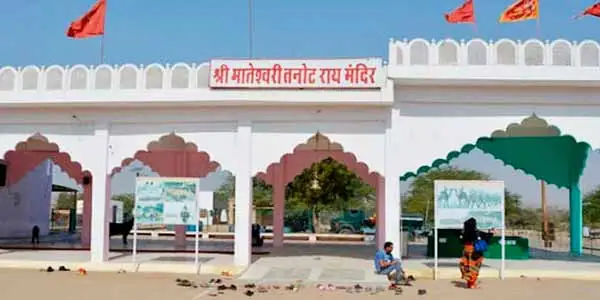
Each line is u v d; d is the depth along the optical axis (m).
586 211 43.66
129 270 12.60
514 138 16.62
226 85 12.42
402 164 12.48
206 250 16.03
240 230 12.72
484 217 11.59
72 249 16.25
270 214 36.16
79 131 13.41
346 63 12.30
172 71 12.68
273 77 12.40
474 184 11.62
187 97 12.48
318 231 31.22
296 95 12.32
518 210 45.69
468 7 12.90
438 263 13.24
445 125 12.56
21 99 12.90
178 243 18.44
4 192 21.19
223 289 10.25
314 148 17.83
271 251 16.41
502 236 11.79
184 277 11.79
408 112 12.61
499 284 11.00
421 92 12.55
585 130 12.43
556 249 18.42
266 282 11.14
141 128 13.27
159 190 12.52
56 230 28.14
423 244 20.27
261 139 12.88
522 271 11.96
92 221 13.13
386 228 12.35
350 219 33.94
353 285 10.80
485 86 12.43
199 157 17.78
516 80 11.90
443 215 11.59
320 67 12.34
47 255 14.52
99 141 13.24
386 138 12.53
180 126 13.15
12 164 19.69
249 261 12.78
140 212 12.52
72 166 18.62
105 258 13.15
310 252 16.19
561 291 10.21
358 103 12.27
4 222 21.25
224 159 12.94
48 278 11.44
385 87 12.16
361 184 35.31
